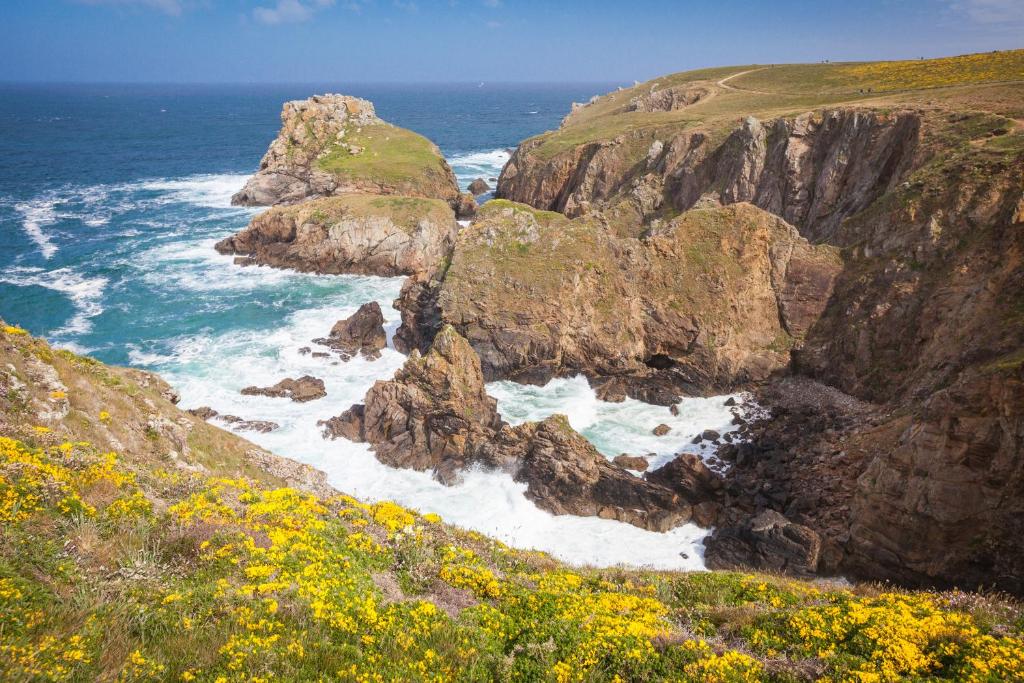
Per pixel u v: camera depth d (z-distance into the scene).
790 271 49.66
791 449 37.75
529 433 37.69
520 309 48.25
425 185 104.06
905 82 92.50
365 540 14.06
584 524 33.78
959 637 10.62
